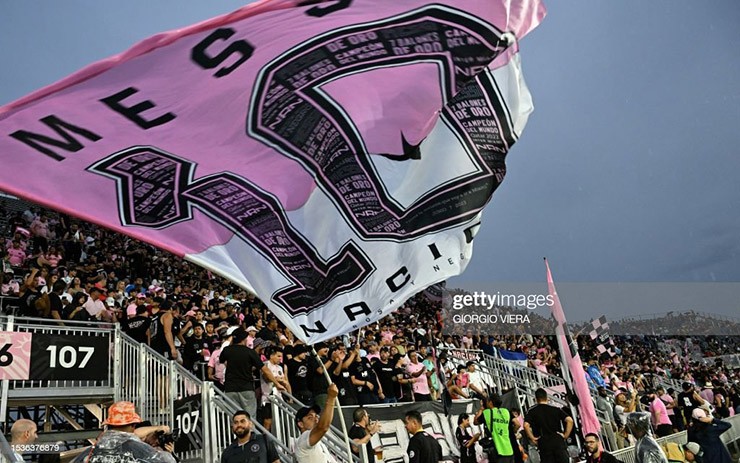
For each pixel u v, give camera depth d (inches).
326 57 133.1
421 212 165.6
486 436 436.5
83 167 114.9
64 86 100.0
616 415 588.4
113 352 413.4
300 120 137.5
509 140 177.5
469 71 146.9
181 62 116.0
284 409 337.4
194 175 128.8
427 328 836.6
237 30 119.8
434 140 170.2
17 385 370.3
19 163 107.5
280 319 147.7
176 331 450.0
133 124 115.5
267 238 145.3
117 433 159.5
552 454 378.3
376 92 144.1
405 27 135.3
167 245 130.3
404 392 510.3
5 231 824.9
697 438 428.8
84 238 837.8
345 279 157.3
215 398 325.1
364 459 341.7
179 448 335.6
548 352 797.9
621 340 1288.1
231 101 125.3
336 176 150.9
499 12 142.3
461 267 167.9
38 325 386.3
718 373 1082.7
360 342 594.6
